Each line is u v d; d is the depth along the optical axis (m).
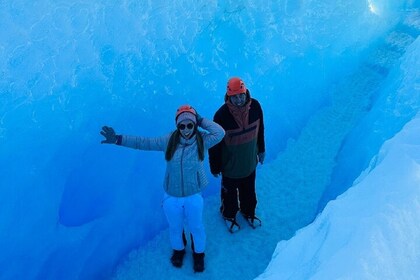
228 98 3.46
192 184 3.42
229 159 3.73
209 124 3.37
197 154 3.34
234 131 3.55
